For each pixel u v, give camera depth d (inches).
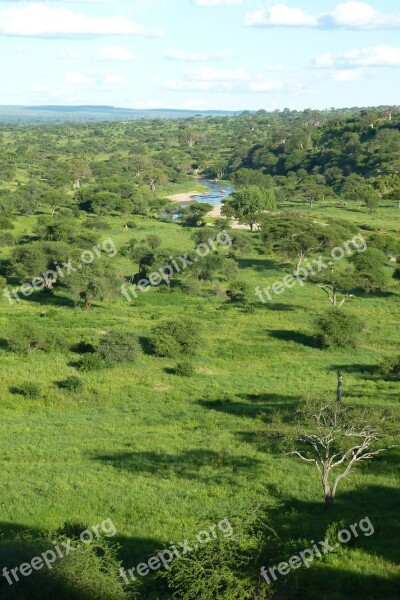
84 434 1373.0
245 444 1301.7
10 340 2003.0
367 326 2486.5
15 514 942.4
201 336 2207.2
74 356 1984.5
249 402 1621.6
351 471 1117.7
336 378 1854.1
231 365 2012.8
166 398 1659.7
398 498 1030.4
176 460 1212.5
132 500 1002.1
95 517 935.7
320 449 1268.5
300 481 1107.3
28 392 1624.0
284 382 1809.8
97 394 1670.8
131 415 1517.0
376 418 1103.6
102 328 2329.0
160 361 2004.2
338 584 740.0
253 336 2315.5
